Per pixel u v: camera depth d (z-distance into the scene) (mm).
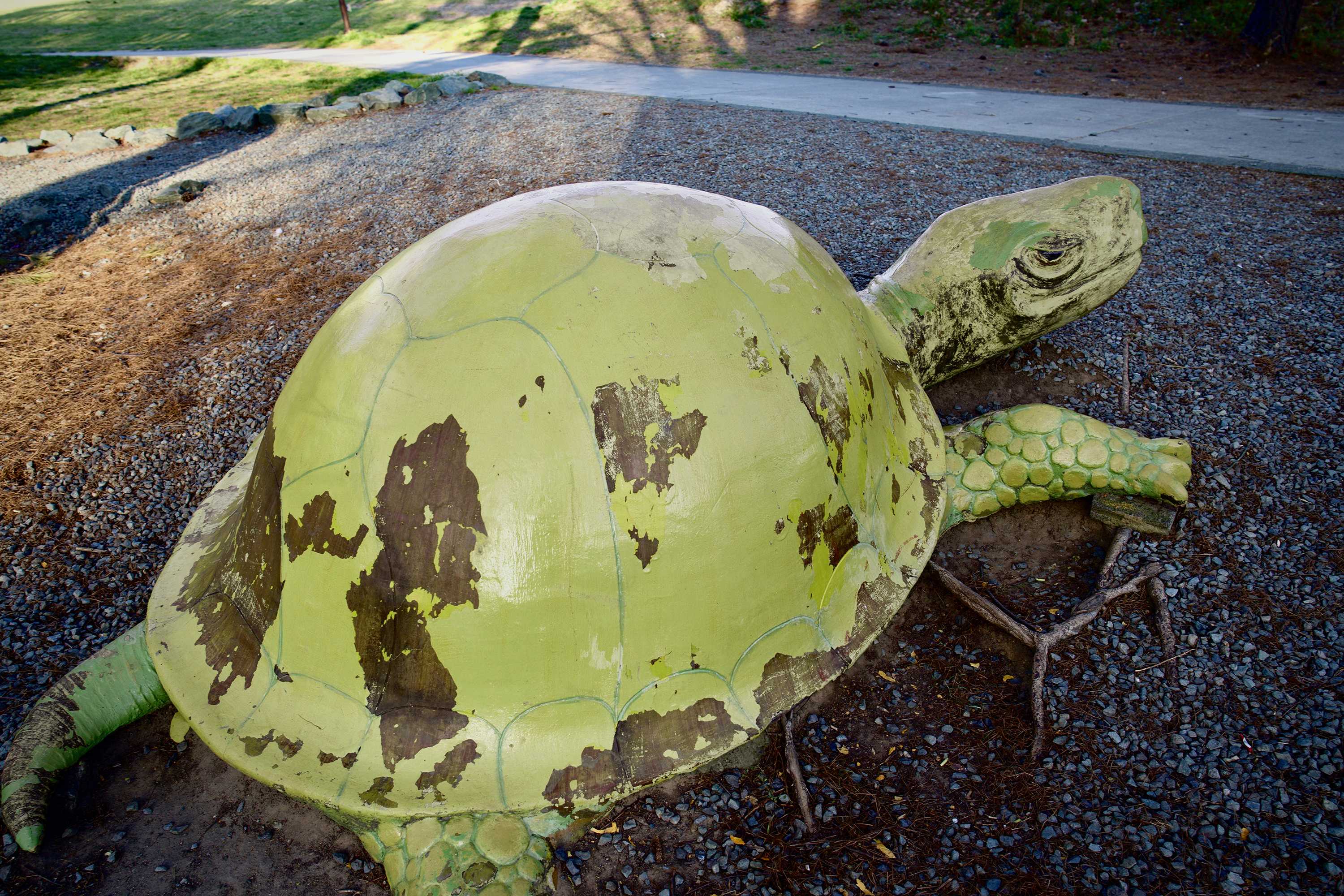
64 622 3170
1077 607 2777
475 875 1958
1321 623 2654
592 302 1966
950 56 13055
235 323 5410
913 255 3340
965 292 3162
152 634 2287
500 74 13875
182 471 4039
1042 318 3180
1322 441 3361
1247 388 3727
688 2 18125
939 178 6848
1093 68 11727
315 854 2328
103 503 3842
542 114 10547
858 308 2721
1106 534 3117
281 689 2006
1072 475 2998
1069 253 2965
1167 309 4383
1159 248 5195
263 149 10344
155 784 2533
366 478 1924
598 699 1951
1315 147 7129
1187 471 2895
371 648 1930
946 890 2117
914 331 3174
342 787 1890
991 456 3074
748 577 2023
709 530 1954
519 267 2041
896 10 15789
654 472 1905
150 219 7867
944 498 2633
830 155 7730
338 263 6258
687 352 1974
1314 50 11156
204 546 2557
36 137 12367
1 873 2283
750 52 14477
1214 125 8258
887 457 2473
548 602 1880
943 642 2828
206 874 2281
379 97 11961
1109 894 2055
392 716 1926
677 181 7195
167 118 13109
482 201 7191
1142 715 2484
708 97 10953
